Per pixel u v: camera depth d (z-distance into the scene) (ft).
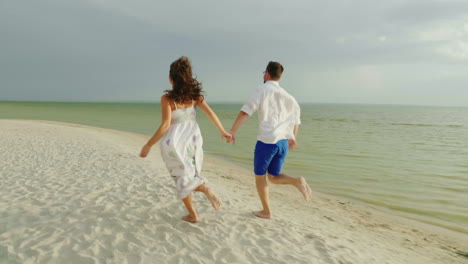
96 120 96.37
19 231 9.34
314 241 10.51
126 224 10.26
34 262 7.63
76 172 18.08
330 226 13.78
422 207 19.65
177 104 9.34
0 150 24.63
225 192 16.55
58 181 15.70
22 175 16.80
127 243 8.91
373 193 22.67
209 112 9.86
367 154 41.45
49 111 152.97
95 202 12.41
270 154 10.46
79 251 8.28
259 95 10.07
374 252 10.86
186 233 9.92
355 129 88.02
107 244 8.79
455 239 14.56
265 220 11.89
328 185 24.62
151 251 8.56
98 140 36.73
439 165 34.65
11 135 34.81
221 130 10.03
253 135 62.69
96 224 10.12
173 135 9.09
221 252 8.87
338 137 63.98
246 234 10.30
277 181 10.81
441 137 69.72
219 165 30.32
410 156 41.11
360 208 18.85
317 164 33.22
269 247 9.51
